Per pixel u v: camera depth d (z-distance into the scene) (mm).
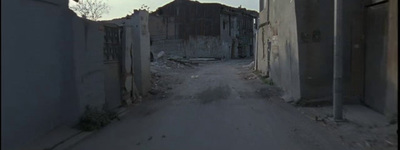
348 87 11141
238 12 54312
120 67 11336
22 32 6242
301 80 11375
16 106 6082
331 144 6746
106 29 10234
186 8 46969
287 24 13062
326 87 11352
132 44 12258
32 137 6562
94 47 9086
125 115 10102
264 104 11547
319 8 11328
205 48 47594
